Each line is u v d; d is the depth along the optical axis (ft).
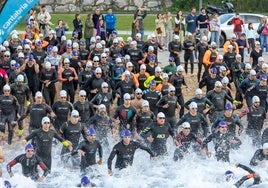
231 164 89.45
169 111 98.89
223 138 88.84
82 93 96.58
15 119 98.53
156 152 90.02
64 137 88.84
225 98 101.40
